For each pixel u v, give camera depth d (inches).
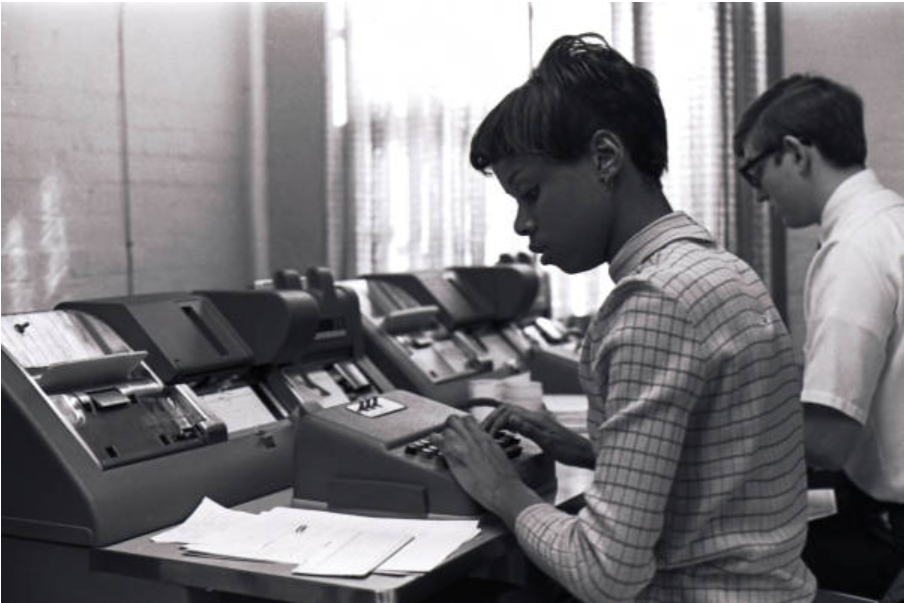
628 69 50.0
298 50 131.5
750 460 45.8
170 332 76.0
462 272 124.1
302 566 53.5
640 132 49.4
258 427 77.2
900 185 150.8
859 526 80.0
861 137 78.8
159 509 63.5
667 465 44.5
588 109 48.9
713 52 158.2
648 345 45.1
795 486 48.8
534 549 49.9
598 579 45.3
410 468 63.8
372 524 61.0
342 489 66.1
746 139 82.7
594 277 154.5
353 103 141.3
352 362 95.7
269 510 67.0
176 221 113.3
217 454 70.5
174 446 68.4
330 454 67.1
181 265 114.1
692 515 46.5
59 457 60.6
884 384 74.7
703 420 46.1
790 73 157.6
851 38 153.4
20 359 65.7
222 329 81.4
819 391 73.1
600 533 45.4
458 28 147.7
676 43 158.4
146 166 109.4
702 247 48.8
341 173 139.3
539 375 120.8
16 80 95.7
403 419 71.5
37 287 98.3
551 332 134.6
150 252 110.1
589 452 66.9
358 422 68.7
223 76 119.4
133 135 107.7
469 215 148.6
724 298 45.9
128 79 107.0
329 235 137.2
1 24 94.2
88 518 59.5
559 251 50.9
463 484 59.1
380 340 101.7
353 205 140.6
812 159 78.7
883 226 74.3
